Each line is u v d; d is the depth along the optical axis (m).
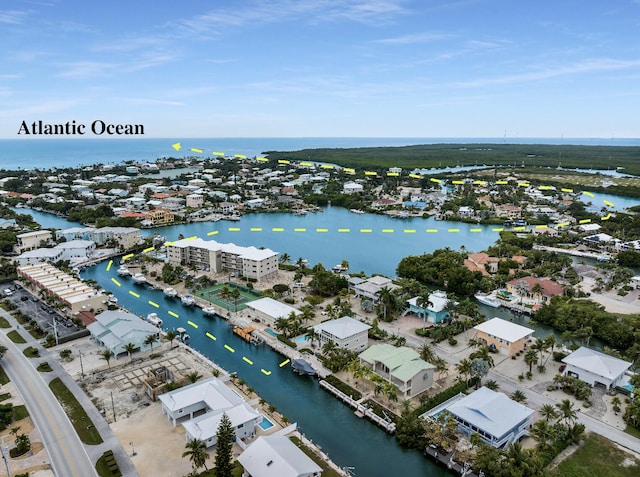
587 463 86.38
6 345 131.75
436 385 113.31
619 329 135.50
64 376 115.19
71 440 91.31
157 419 98.75
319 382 116.06
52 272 187.38
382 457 91.06
